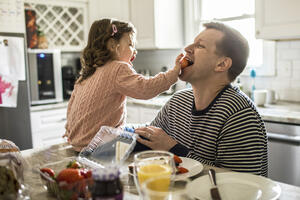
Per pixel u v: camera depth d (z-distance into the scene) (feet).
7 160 2.45
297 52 7.96
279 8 7.13
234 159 3.41
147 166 2.35
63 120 9.75
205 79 3.84
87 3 10.55
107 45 4.95
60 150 4.01
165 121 4.49
